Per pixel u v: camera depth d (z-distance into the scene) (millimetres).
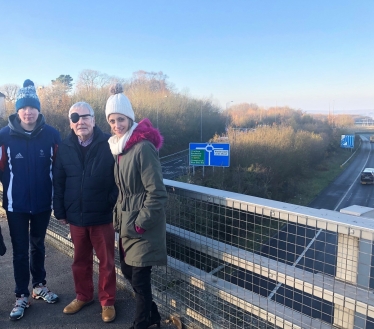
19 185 2707
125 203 2225
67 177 2617
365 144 74312
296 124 51250
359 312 1644
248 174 23000
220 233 2301
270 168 24812
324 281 1796
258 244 2088
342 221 1633
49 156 2812
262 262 2061
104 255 2656
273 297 2133
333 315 1847
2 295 3045
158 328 2529
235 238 2201
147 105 41750
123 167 2193
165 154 39812
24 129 2744
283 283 1952
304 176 34281
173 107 43719
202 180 22672
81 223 2586
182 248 2662
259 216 2057
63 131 29891
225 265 2379
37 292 2939
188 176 23406
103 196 2576
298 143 31250
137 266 2182
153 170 2096
